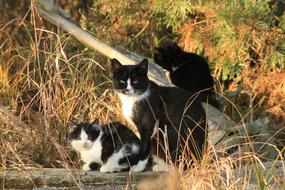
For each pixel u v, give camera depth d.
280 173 9.51
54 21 13.52
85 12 18.36
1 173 9.65
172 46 13.98
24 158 10.70
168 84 12.97
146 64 10.39
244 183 8.68
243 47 15.09
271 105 14.88
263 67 15.34
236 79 15.48
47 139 11.20
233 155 10.41
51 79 11.88
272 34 15.34
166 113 10.14
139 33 16.94
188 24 16.00
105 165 9.75
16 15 16.52
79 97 12.08
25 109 11.77
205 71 13.88
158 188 9.38
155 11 16.30
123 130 9.89
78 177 9.43
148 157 9.90
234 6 15.12
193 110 10.20
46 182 9.45
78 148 9.88
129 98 10.23
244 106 15.34
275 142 12.88
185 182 8.97
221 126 12.02
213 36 15.76
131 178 9.45
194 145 9.84
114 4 16.95
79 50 15.41
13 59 14.02
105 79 14.69
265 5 15.20
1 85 13.25
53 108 11.77
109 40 16.64
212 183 8.76
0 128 11.65
